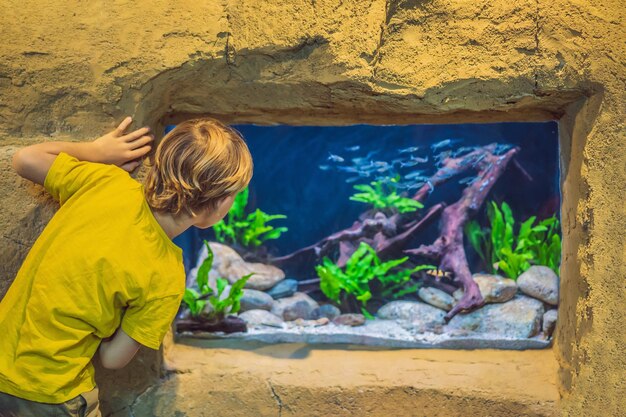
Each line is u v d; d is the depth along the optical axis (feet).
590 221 7.32
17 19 7.18
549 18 7.01
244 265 12.30
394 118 8.65
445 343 9.15
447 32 7.16
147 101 7.47
